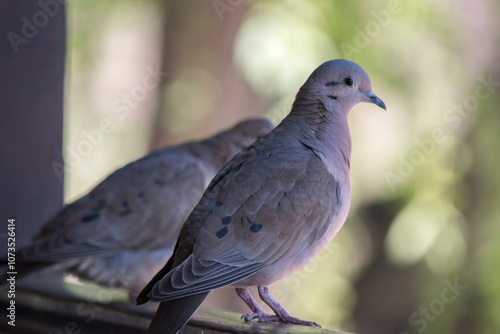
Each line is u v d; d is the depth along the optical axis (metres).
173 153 7.82
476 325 14.27
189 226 5.17
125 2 17.41
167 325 4.65
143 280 7.36
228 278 5.02
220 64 14.37
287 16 13.07
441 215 14.20
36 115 7.48
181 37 14.48
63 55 7.72
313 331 5.00
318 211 5.39
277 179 5.31
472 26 14.39
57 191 7.73
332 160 5.63
